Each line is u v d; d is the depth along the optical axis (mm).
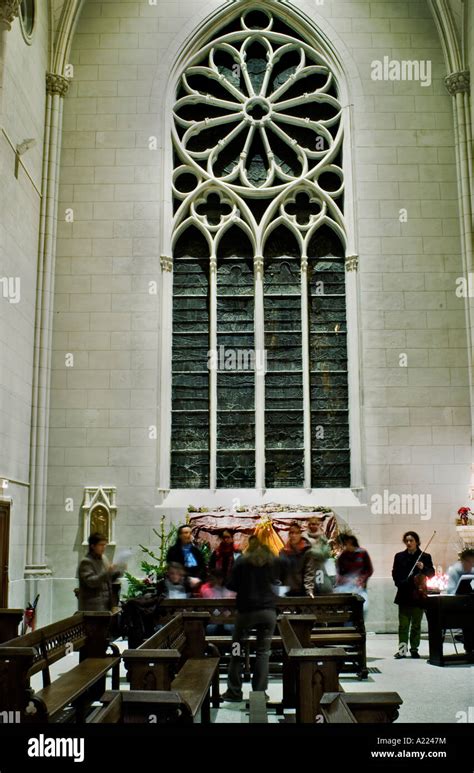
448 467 16969
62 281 17594
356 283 17766
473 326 17281
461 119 18125
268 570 8945
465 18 18156
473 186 17797
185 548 12594
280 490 17250
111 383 17203
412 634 12992
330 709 4797
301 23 19172
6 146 14297
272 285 18469
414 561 12859
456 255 17828
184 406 17844
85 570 10273
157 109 18469
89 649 9445
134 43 18812
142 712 5340
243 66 19219
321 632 11516
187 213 18516
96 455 16922
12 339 15078
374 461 17000
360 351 17453
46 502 16672
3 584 14281
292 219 18531
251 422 17781
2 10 13586
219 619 11352
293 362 18078
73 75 18547
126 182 18078
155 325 17469
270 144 19141
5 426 14594
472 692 9727
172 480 17469
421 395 17266
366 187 18156
